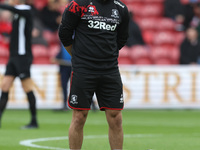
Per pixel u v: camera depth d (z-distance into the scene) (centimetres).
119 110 1775
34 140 2572
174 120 3997
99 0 1747
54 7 6075
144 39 6312
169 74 5116
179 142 2558
